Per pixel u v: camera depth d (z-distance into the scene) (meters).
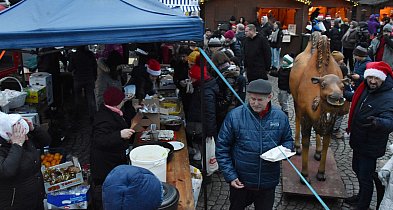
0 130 2.81
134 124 4.58
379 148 3.83
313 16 17.56
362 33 11.82
